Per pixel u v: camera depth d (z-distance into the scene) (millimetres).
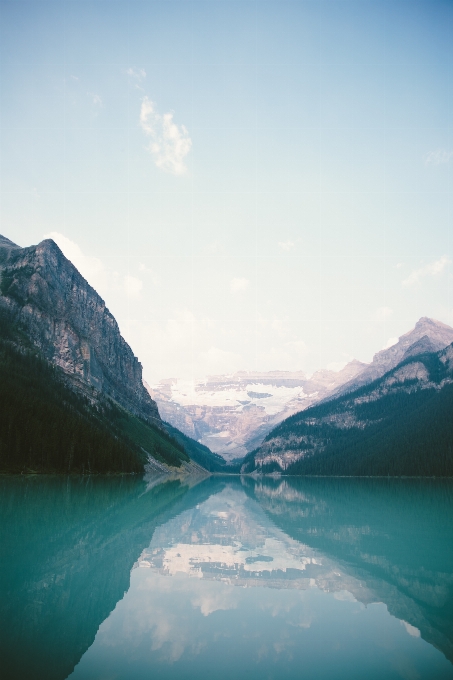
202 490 121875
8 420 135500
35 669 15797
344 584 26562
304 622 20578
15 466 127125
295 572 29141
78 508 58781
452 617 21406
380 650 17500
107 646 17688
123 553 33312
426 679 15406
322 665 16562
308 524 52875
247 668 16016
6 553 31891
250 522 53875
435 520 57625
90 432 161750
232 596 24109
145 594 24078
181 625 20016
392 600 23766
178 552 34281
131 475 163625
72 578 26453
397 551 36281
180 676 15445
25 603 22141
